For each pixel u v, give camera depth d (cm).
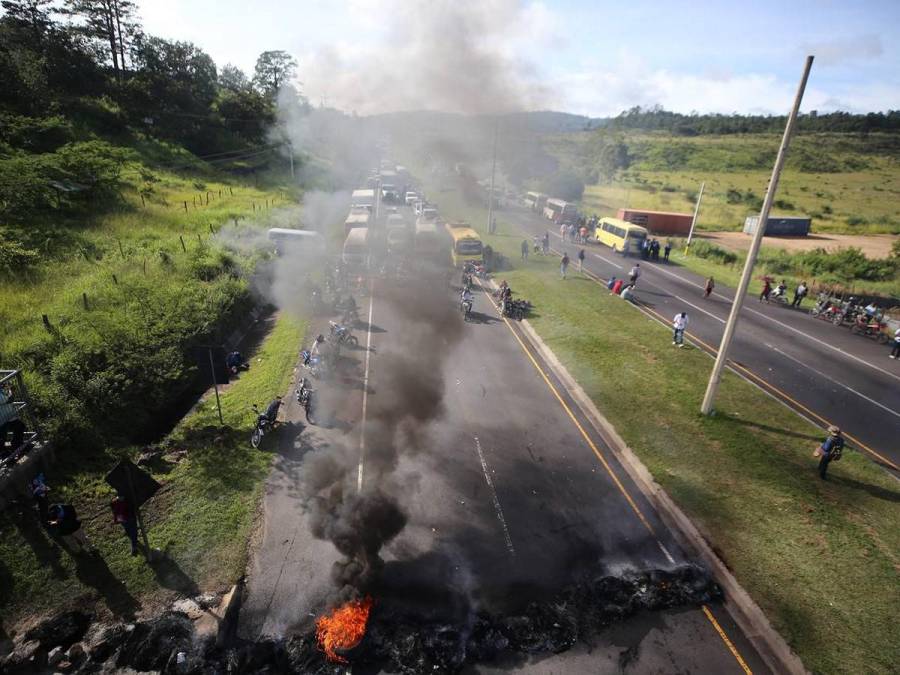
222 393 1609
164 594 912
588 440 1453
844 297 2959
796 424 1541
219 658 812
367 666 812
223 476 1218
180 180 4319
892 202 7275
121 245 2331
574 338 2142
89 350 1471
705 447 1396
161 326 1709
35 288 1805
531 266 3397
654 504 1204
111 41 5981
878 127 12862
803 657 830
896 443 1489
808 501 1195
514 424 1520
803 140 11756
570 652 850
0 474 1033
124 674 786
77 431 1253
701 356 2020
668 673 820
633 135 13112
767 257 3988
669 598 954
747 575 986
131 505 955
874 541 1079
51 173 2780
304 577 960
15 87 3734
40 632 834
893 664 820
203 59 7906
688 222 4978
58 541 991
